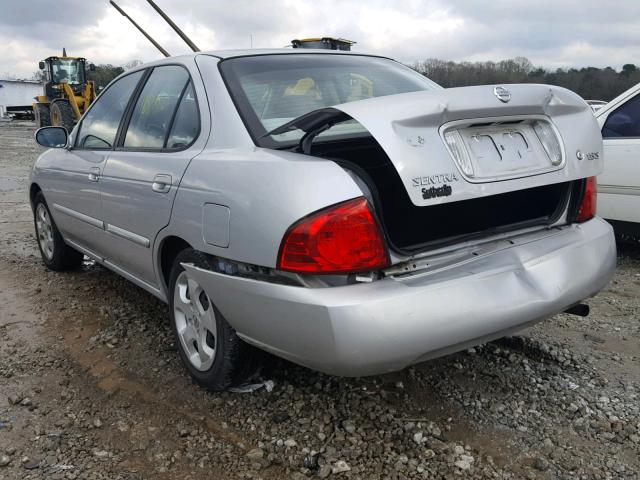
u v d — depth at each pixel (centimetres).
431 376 300
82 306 406
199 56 310
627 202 482
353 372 214
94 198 368
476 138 229
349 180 214
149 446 249
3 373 311
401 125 209
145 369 313
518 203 266
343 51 347
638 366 312
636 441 248
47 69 2147
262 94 278
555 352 322
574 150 253
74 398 286
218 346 266
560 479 226
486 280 226
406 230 238
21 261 520
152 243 304
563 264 250
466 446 245
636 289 436
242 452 244
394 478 227
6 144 1992
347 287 212
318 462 236
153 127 325
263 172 228
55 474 231
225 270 247
